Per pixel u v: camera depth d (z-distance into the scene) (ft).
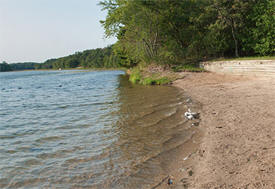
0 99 58.49
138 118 29.17
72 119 31.71
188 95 40.75
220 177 13.12
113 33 85.30
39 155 19.63
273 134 17.70
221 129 20.76
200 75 63.87
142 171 15.52
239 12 68.64
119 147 20.07
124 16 79.00
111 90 62.59
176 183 13.60
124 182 14.30
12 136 25.49
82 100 48.52
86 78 133.90
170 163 16.31
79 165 17.15
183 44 90.74
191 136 20.84
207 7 74.64
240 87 39.83
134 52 88.28
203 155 16.49
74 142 22.26
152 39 88.58
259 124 20.31
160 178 14.43
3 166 17.74
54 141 23.04
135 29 82.69
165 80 64.95
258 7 64.69
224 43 76.38
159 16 83.20
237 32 73.97
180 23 87.04
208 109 28.71
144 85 66.08
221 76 57.67
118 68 317.22
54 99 53.26
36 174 16.20
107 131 24.97
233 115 24.29
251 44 68.18
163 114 29.86
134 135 22.88
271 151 15.06
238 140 17.66
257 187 11.67
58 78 152.05
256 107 25.77
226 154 15.72
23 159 18.94
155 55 85.61
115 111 34.55
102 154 18.85
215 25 72.38
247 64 49.32
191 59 86.33
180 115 28.35
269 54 63.36
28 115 36.55
